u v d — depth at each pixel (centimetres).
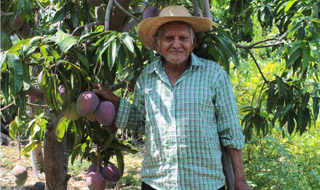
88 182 177
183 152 150
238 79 314
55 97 161
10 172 450
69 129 193
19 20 189
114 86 228
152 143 157
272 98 233
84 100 160
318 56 171
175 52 155
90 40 166
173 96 153
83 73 163
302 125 231
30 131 245
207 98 152
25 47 152
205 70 156
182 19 156
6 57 144
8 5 196
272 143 283
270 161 278
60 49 153
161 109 155
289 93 230
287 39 225
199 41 177
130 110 176
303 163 277
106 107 166
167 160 151
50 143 252
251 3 261
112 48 152
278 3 237
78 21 232
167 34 156
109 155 193
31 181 413
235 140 154
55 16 222
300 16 192
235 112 156
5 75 149
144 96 166
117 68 171
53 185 262
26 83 153
